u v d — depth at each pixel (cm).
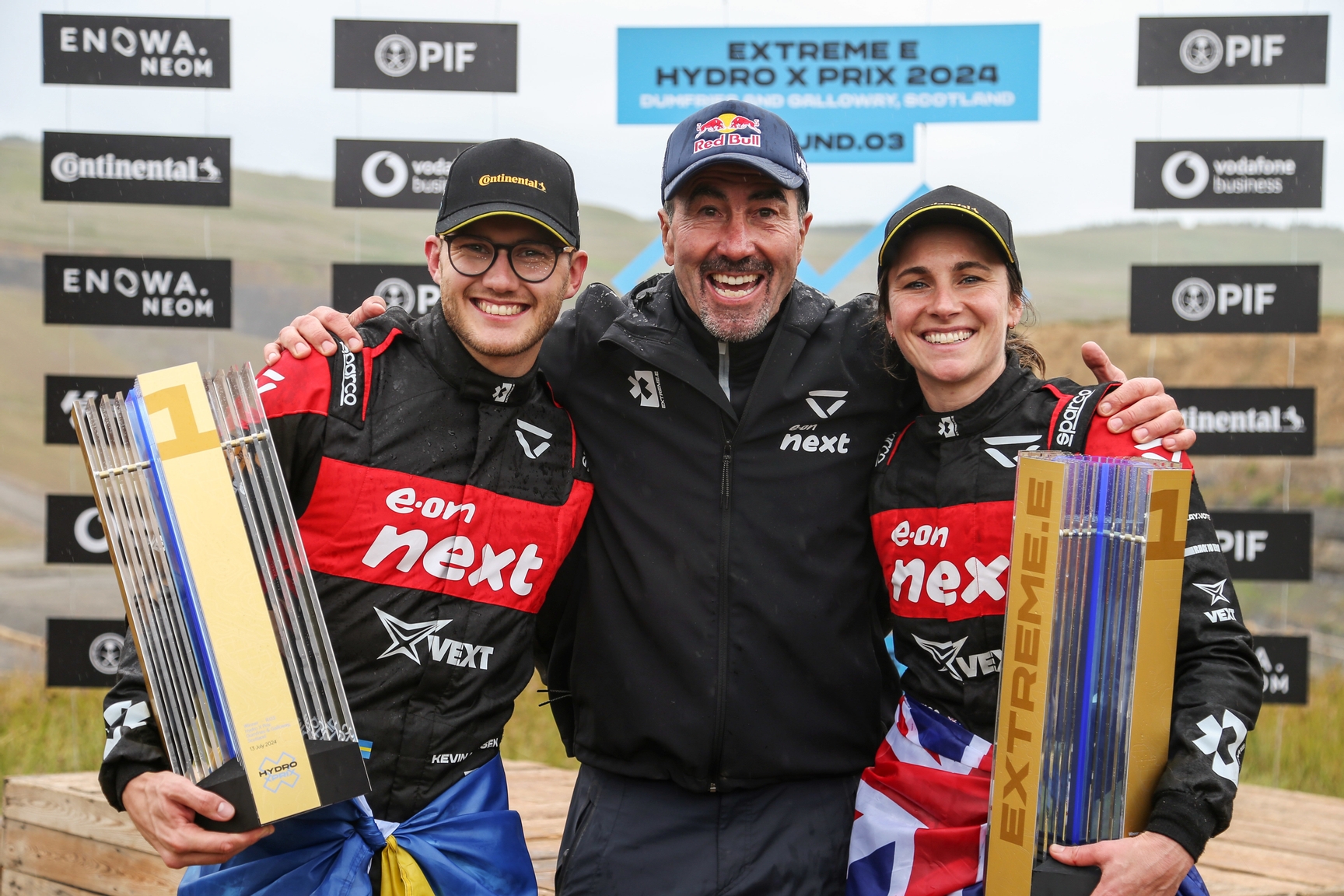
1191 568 153
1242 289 435
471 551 166
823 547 183
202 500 142
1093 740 142
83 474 557
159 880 250
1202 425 433
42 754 414
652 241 476
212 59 445
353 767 143
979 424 168
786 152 184
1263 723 453
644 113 437
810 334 188
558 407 182
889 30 429
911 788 166
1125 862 136
